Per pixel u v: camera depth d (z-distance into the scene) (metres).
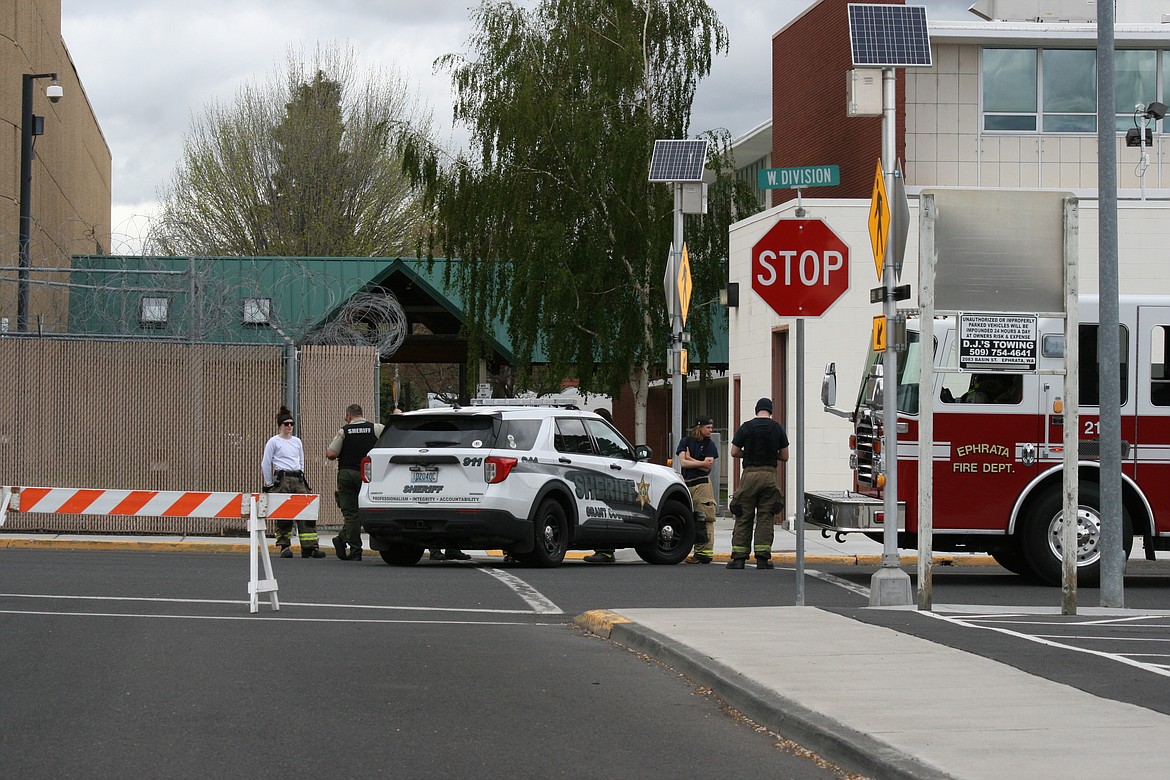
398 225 146.12
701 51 87.50
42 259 87.94
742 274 71.69
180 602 32.84
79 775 15.84
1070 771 15.23
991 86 73.44
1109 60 32.38
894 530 33.47
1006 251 31.11
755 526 47.34
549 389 87.25
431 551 47.97
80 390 54.88
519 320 87.12
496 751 17.42
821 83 79.62
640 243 85.31
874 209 34.34
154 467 55.09
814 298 30.41
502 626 29.62
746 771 16.55
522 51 87.50
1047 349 39.00
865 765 16.02
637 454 47.38
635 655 25.39
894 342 33.38
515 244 86.06
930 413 31.22
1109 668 22.30
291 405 55.53
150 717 19.09
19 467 54.59
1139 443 38.94
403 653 25.33
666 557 48.31
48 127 99.88
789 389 64.12
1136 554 53.06
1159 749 16.34
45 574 38.09
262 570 41.59
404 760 16.84
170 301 58.16
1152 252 63.22
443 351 112.44
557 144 85.19
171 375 55.22
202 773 16.02
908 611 30.58
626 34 85.56
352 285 87.06
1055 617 30.44
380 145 144.00
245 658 24.39
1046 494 38.91
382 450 43.03
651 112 87.25
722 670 21.84
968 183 72.94
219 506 33.03
